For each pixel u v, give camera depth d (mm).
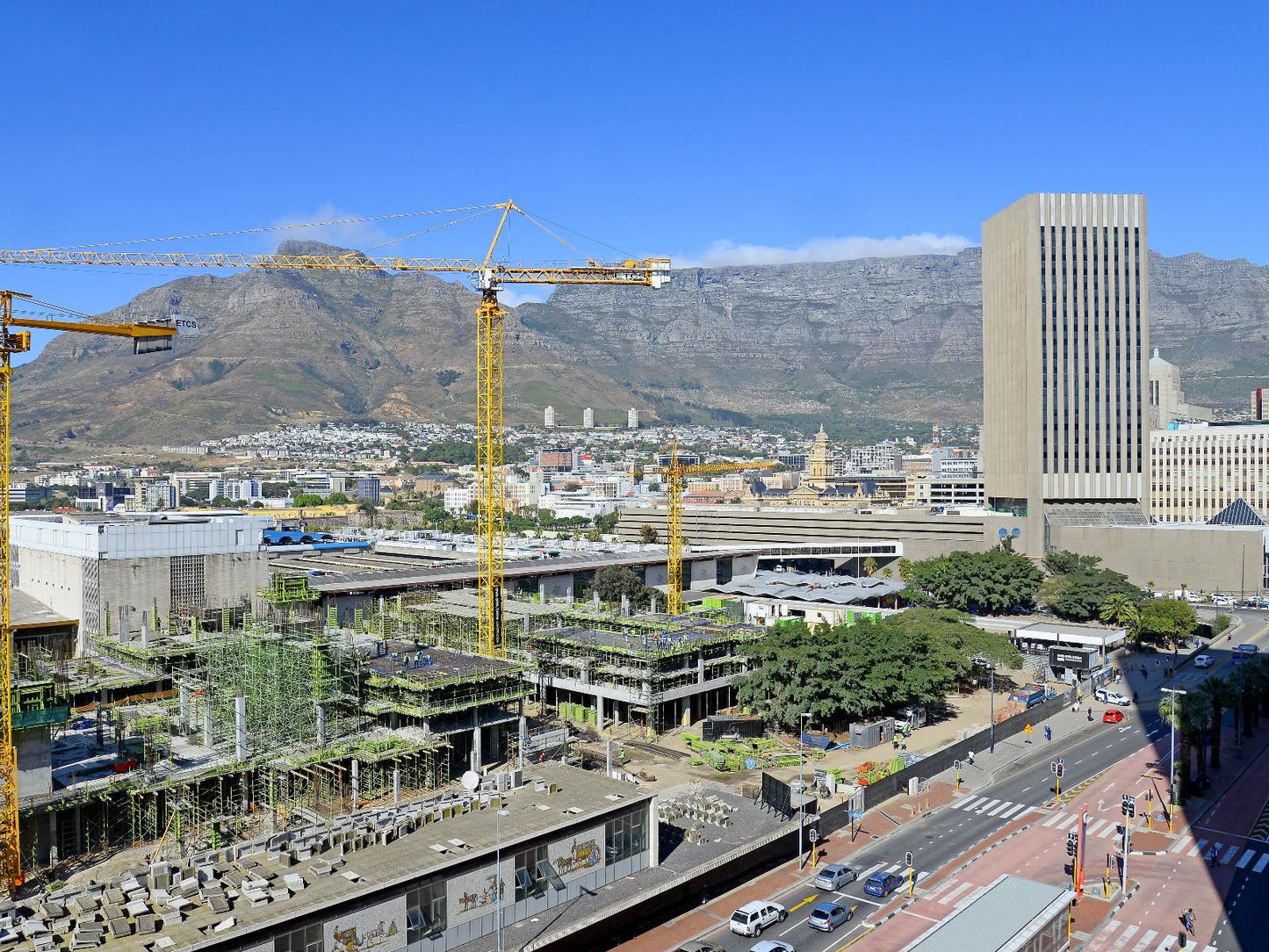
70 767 114188
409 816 96625
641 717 175375
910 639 177250
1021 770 150750
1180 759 144500
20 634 179125
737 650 184250
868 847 120688
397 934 84625
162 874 83125
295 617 174250
